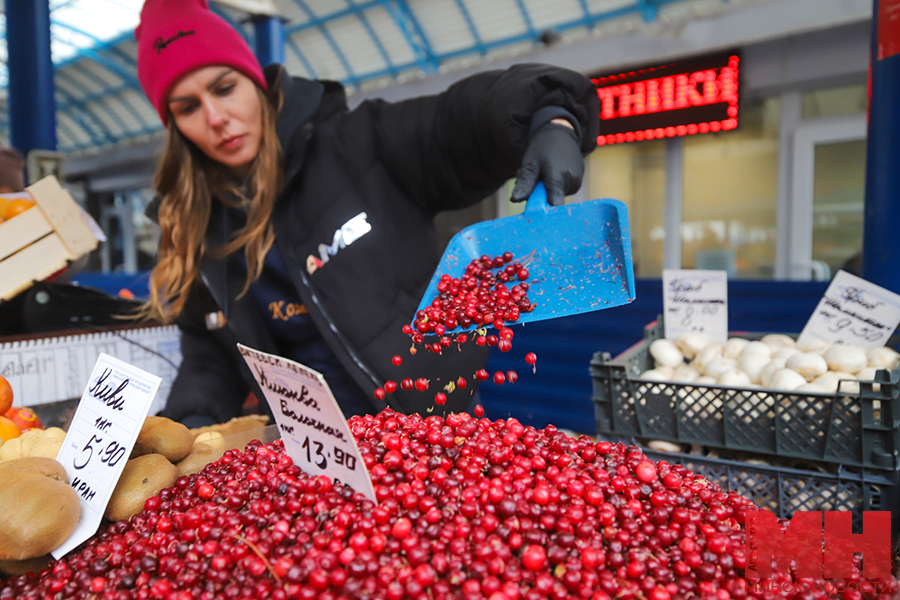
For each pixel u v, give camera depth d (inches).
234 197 71.0
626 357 64.2
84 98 511.2
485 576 26.0
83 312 73.5
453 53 357.4
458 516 29.0
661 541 29.2
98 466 36.0
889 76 67.9
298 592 25.5
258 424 56.9
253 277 66.2
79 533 34.0
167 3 59.1
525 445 35.5
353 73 407.5
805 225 159.3
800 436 48.0
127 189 316.8
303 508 30.0
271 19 171.5
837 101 152.9
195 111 61.0
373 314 62.7
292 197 66.1
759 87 153.4
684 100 161.6
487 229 51.1
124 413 36.0
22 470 34.9
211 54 57.6
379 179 66.4
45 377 66.3
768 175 164.6
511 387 144.9
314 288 63.8
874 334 60.3
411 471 32.1
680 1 272.8
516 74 56.1
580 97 55.1
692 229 177.6
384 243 64.7
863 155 151.1
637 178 182.9
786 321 109.5
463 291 46.5
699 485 33.8
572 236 47.8
